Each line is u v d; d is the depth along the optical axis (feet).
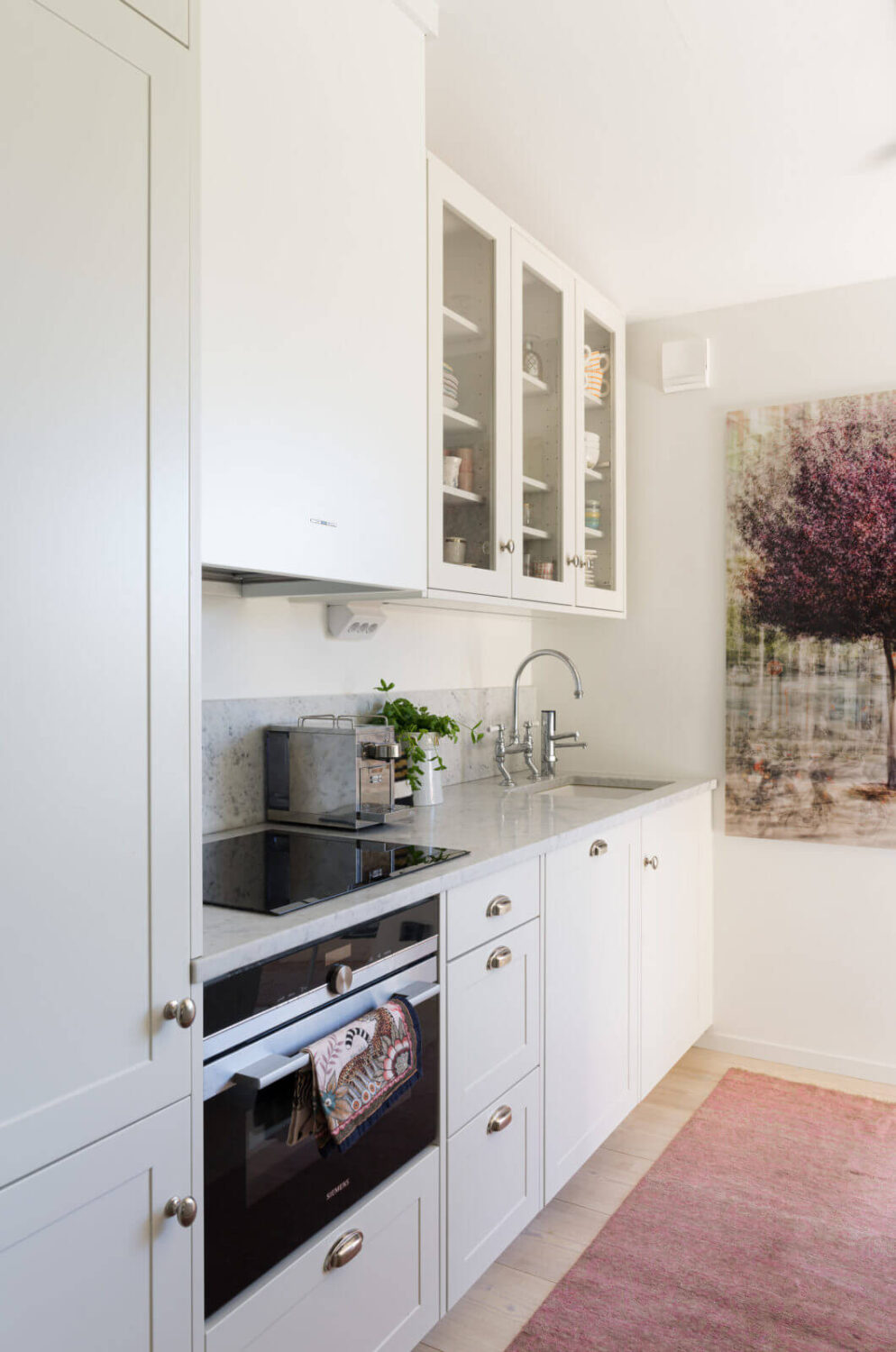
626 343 10.65
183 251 3.67
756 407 9.87
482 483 7.18
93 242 3.29
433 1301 5.35
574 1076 7.10
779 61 6.03
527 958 6.40
